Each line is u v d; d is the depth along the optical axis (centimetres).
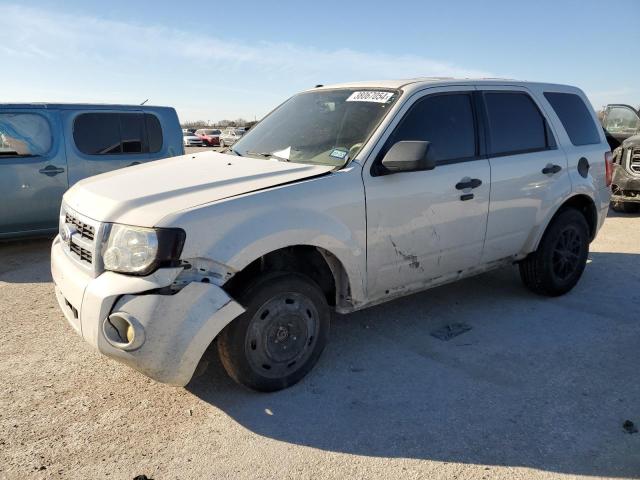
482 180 443
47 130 742
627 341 435
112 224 313
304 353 364
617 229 888
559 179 506
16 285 591
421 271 421
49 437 309
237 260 315
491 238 462
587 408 336
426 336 445
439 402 344
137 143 814
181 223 301
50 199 747
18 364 396
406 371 385
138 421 325
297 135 432
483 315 491
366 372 384
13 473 278
